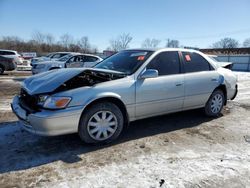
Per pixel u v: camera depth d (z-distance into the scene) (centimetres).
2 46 5319
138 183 282
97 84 374
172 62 463
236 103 720
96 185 277
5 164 319
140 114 420
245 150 381
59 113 334
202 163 334
